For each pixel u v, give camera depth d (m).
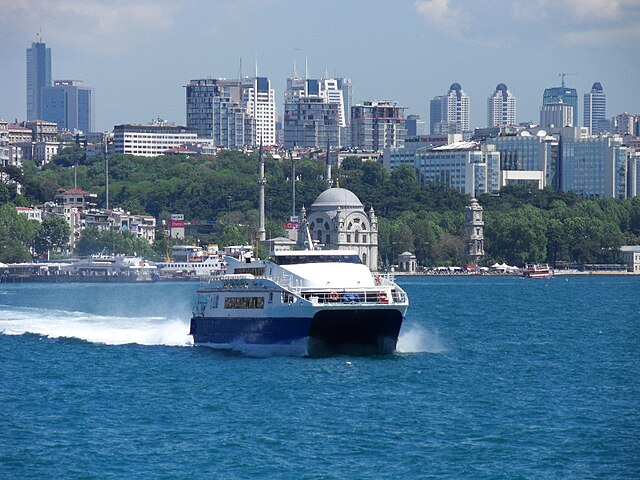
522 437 199.25
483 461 185.38
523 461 185.38
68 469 182.00
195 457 187.50
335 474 178.75
